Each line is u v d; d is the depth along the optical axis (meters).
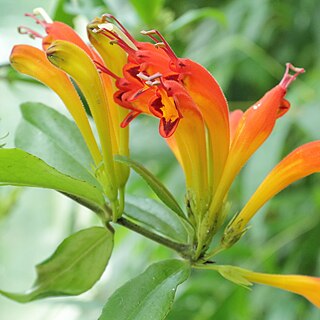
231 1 0.93
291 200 0.83
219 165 0.48
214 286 0.78
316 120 0.70
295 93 0.73
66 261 0.50
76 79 0.46
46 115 0.52
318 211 0.79
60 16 0.64
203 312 0.78
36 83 0.63
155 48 0.46
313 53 0.92
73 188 0.47
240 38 0.81
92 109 0.47
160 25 0.70
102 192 0.50
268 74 0.91
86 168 0.51
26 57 0.48
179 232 0.50
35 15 0.54
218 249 0.49
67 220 0.91
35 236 0.95
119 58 0.47
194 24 0.91
